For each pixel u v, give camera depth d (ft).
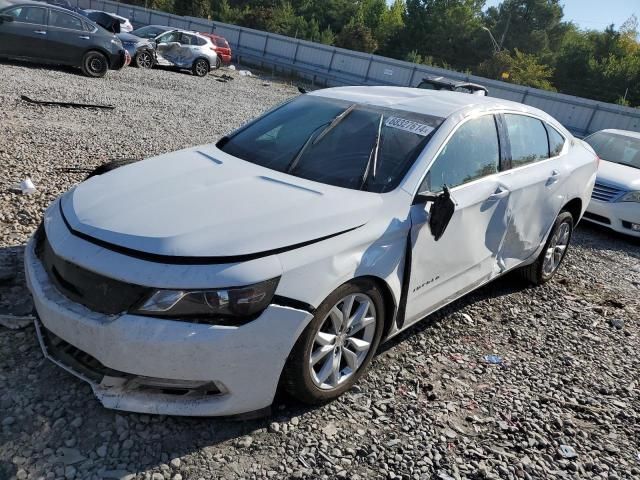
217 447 8.67
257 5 241.96
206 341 8.04
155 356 8.03
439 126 12.03
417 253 10.81
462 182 12.21
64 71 47.67
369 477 8.64
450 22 210.59
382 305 10.42
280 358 8.71
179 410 8.39
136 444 8.44
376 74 102.17
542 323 15.28
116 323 8.04
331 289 9.06
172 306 8.03
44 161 21.59
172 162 11.70
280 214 9.31
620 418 11.35
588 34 241.55
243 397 8.64
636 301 18.30
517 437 10.18
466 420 10.42
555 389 12.04
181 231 8.64
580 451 10.09
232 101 50.19
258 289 8.27
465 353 12.91
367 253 9.71
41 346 9.33
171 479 7.95
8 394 8.96
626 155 29.81
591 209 26.45
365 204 10.16
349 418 9.87
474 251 12.76
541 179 14.88
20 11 42.88
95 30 47.24
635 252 24.90
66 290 8.71
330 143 11.94
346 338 10.00
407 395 10.84
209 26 122.11
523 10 226.99
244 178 10.74
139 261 8.26
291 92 70.54
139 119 33.35
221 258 8.31
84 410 8.89
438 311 14.82
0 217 15.52
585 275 20.18
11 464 7.76
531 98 89.66
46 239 9.55
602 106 83.56
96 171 12.73
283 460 8.64
